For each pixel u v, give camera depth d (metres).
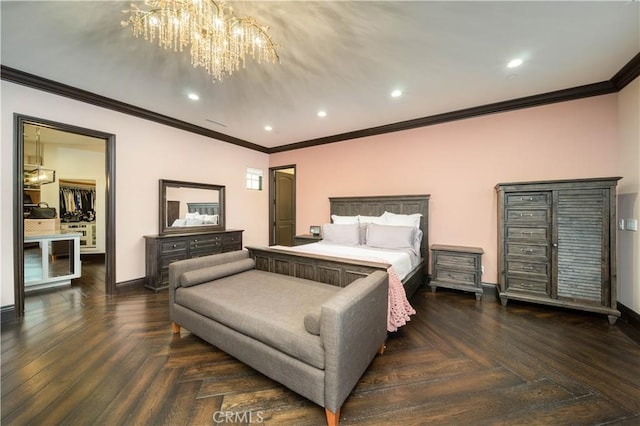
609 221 2.40
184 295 2.12
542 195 2.70
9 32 1.91
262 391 1.54
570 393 1.51
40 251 3.41
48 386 1.55
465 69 2.44
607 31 1.89
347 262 2.24
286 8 1.70
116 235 3.29
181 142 4.04
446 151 3.64
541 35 1.95
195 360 1.85
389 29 1.89
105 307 2.80
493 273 3.32
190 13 1.65
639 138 2.32
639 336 2.17
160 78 2.60
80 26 1.86
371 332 1.65
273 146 5.44
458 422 1.31
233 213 4.90
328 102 3.20
